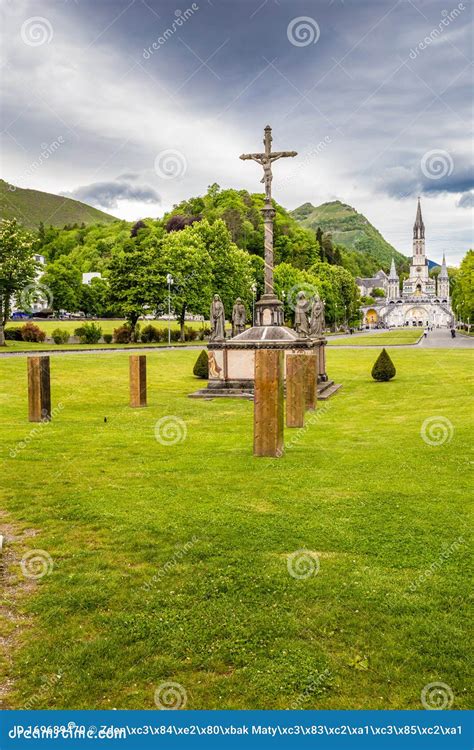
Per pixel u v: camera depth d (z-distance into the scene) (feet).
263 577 23.52
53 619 20.85
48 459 43.16
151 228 374.22
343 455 43.83
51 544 27.43
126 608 21.50
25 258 167.32
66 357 130.00
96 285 346.74
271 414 43.11
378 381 101.09
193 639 19.47
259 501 32.86
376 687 17.20
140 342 224.33
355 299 426.51
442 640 19.12
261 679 17.56
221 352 85.61
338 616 20.66
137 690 17.31
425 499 32.78
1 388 83.92
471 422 56.90
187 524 29.40
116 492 34.78
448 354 154.71
